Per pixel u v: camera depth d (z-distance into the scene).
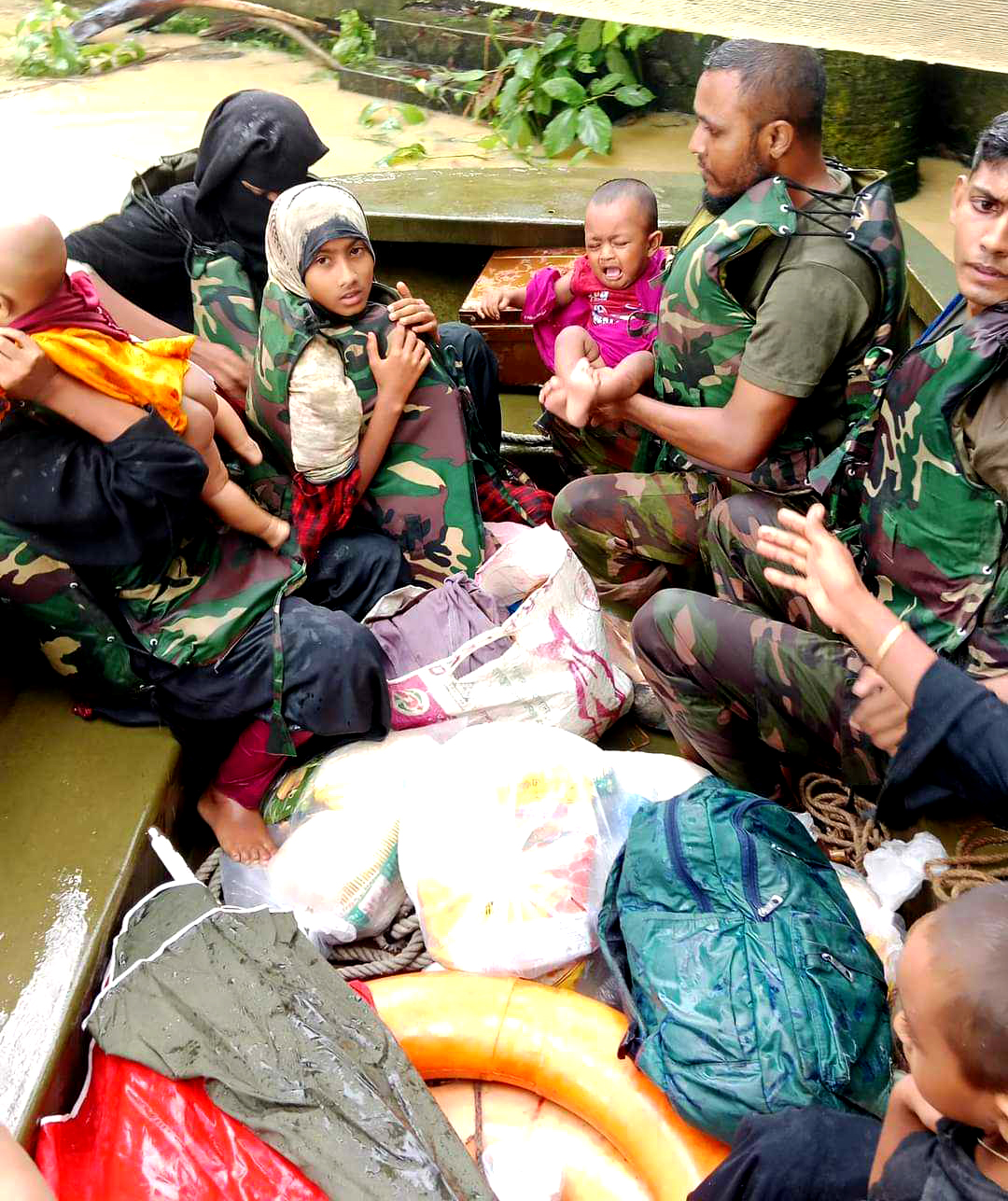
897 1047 2.08
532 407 3.81
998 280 1.90
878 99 4.84
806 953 1.94
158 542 2.29
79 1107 1.93
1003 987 1.28
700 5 1.19
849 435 2.36
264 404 2.69
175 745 2.47
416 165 5.65
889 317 2.44
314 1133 1.79
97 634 2.40
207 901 2.10
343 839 2.40
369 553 2.83
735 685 2.35
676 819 2.11
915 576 2.15
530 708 2.60
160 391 2.19
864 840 2.43
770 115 2.40
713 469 2.79
